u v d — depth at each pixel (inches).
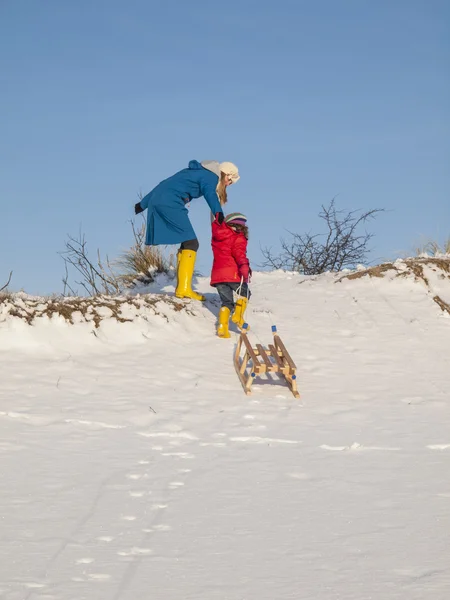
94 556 182.4
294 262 757.3
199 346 398.6
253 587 168.1
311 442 280.5
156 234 443.2
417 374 376.5
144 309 413.1
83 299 411.2
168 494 225.1
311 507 217.8
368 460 261.9
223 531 199.2
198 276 560.7
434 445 278.5
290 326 439.2
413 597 163.5
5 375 337.4
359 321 451.5
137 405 315.3
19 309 382.6
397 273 513.3
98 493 224.4
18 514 206.5
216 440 280.5
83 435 279.4
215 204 419.2
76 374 346.3
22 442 267.7
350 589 167.3
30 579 169.2
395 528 203.2
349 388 353.7
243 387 348.5
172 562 180.1
